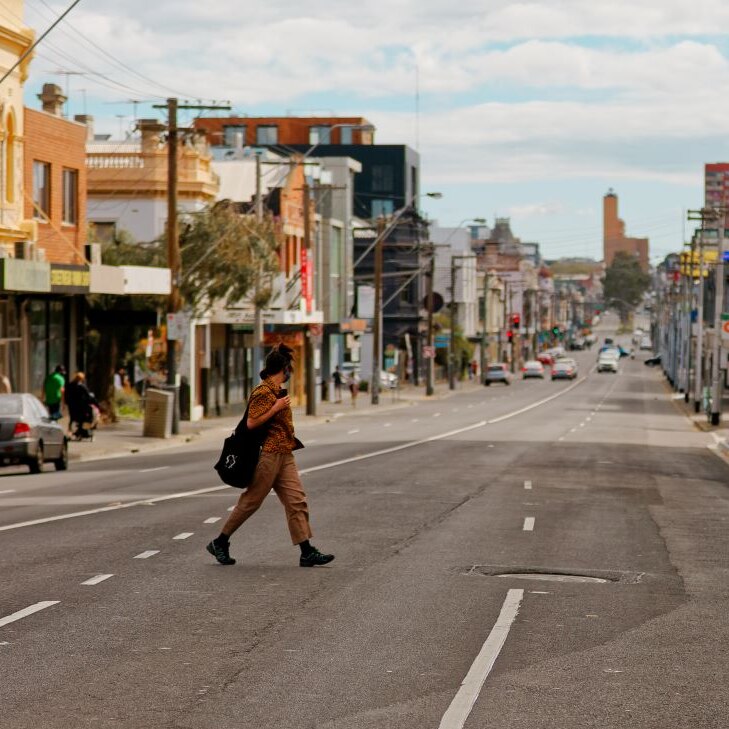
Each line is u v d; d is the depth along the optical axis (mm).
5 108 47812
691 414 88812
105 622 13203
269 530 20906
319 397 100062
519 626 13453
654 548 20016
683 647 12578
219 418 70375
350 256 106000
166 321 54438
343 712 9891
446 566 17594
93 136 83438
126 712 9805
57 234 52969
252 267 61156
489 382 147625
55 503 25406
